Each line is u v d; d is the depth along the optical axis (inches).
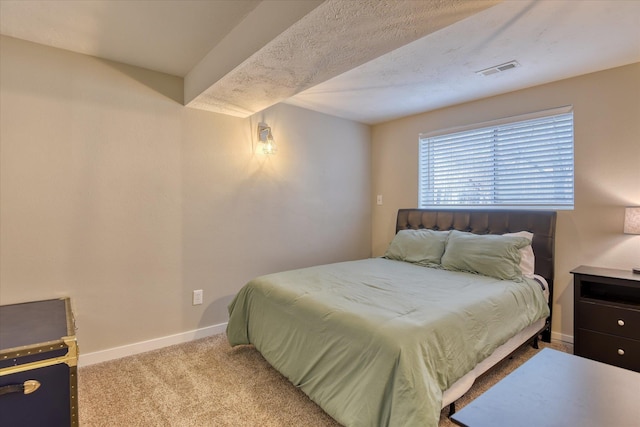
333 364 64.1
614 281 83.7
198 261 107.8
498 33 76.2
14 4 64.6
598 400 42.1
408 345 54.6
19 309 75.1
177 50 85.7
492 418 38.5
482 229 119.9
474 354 65.3
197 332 108.0
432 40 79.4
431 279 94.0
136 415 69.1
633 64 92.5
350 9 53.2
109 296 92.0
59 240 84.3
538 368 50.4
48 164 82.5
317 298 75.4
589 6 65.5
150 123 97.4
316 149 140.4
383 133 158.9
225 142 112.6
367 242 162.6
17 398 55.4
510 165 119.0
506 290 84.2
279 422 67.7
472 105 127.0
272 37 63.3
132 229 95.1
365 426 54.2
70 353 59.1
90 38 78.8
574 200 103.0
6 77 77.2
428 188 144.5
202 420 67.9
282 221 129.0
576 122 102.3
